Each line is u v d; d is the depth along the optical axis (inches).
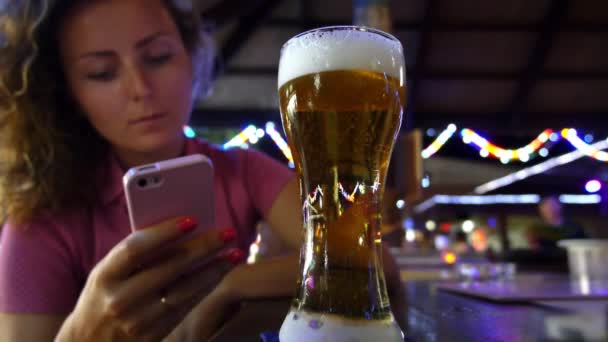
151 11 20.3
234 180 25.1
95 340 11.8
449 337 9.1
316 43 9.3
